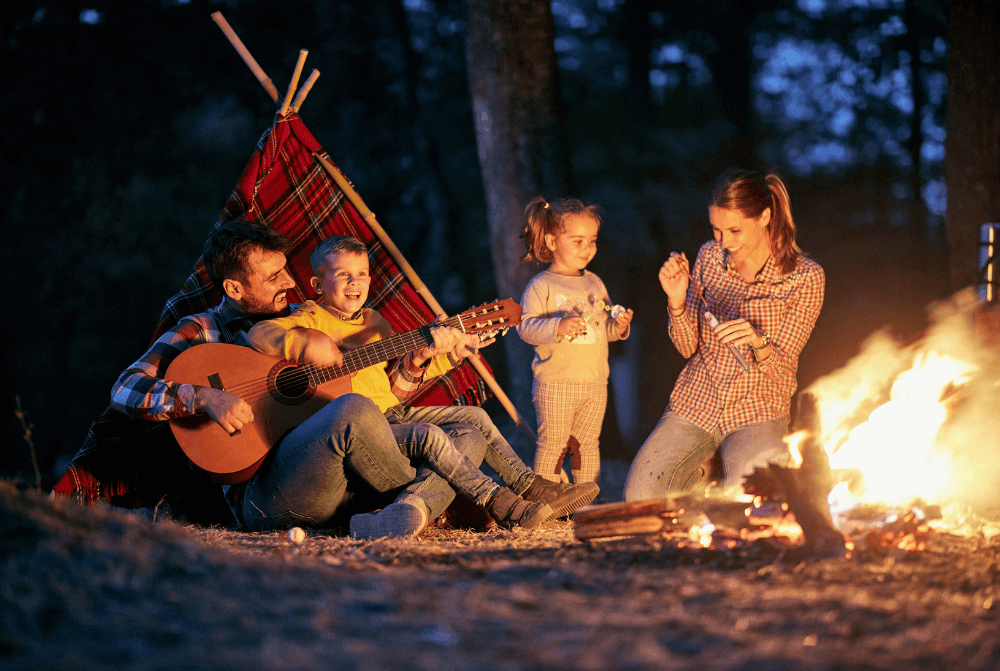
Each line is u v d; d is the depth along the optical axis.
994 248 5.56
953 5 6.91
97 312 15.93
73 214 14.44
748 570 2.91
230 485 4.44
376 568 2.97
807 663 2.06
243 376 4.25
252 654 2.00
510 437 7.48
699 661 2.04
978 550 3.32
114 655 2.00
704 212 14.84
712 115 17.20
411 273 5.21
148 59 14.61
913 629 2.36
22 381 19.36
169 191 14.51
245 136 14.88
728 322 4.34
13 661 1.96
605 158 15.35
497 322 4.59
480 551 3.39
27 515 2.74
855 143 19.62
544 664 1.99
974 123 6.84
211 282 4.76
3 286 14.58
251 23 15.23
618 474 7.22
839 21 18.88
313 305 4.54
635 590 2.65
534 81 7.48
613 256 15.30
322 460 4.03
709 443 4.64
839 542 3.12
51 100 14.24
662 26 17.53
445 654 2.04
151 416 4.12
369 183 16.08
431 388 5.19
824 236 19.44
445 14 16.44
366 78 15.95
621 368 13.42
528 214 5.25
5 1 14.04
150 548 2.71
